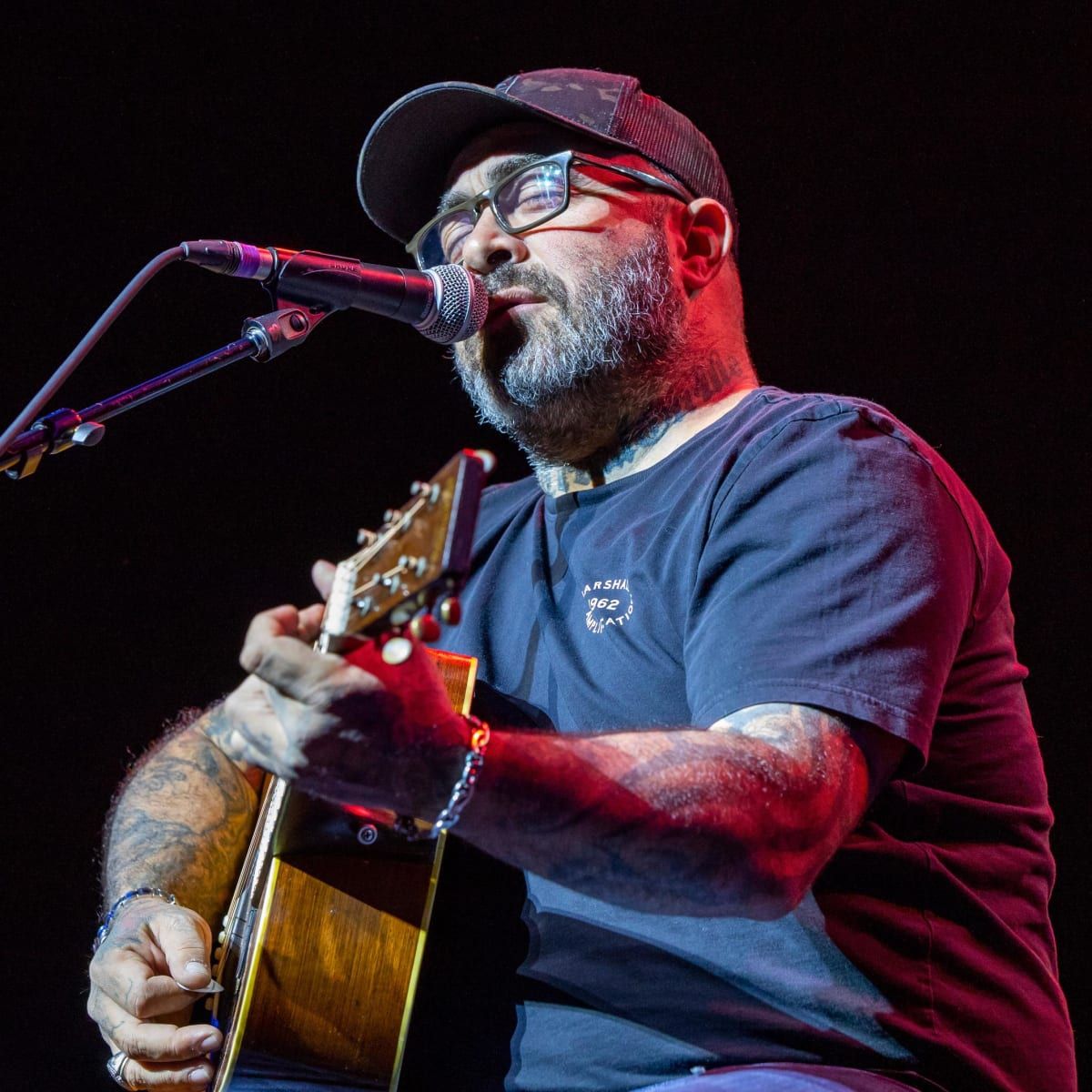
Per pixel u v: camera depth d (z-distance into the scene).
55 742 7.30
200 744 4.23
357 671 2.34
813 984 3.15
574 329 4.11
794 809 2.76
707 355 4.31
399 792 2.45
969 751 3.53
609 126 4.39
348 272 3.80
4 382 7.48
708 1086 2.97
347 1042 3.42
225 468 7.62
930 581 3.21
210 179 7.70
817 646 3.06
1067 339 6.93
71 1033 7.01
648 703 3.53
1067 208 7.03
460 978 3.52
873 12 7.30
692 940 3.27
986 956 3.33
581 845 2.59
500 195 4.33
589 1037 3.25
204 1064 3.48
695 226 4.49
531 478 4.73
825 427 3.54
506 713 3.75
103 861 4.09
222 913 4.07
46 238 7.60
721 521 3.45
